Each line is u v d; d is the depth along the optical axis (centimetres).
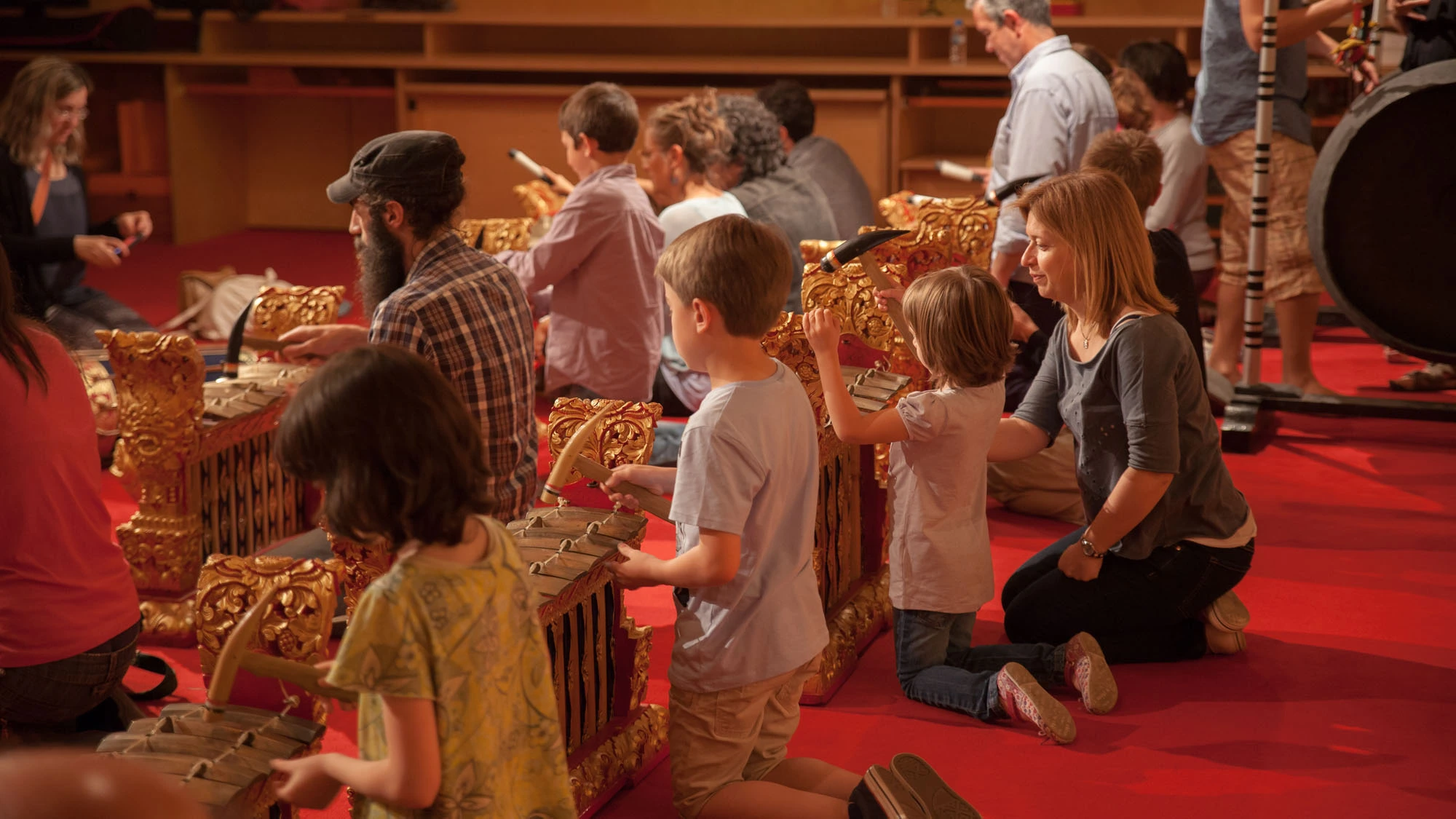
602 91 429
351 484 151
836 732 291
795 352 304
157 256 882
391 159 270
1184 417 305
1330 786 265
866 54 902
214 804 164
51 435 229
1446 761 274
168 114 911
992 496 432
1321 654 325
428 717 154
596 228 423
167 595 340
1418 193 454
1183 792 263
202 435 333
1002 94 831
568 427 262
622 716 272
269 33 961
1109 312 299
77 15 905
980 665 306
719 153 485
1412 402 487
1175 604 314
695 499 212
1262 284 498
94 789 71
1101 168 375
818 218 537
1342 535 402
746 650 222
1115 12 859
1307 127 520
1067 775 270
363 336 300
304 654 194
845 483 330
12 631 228
